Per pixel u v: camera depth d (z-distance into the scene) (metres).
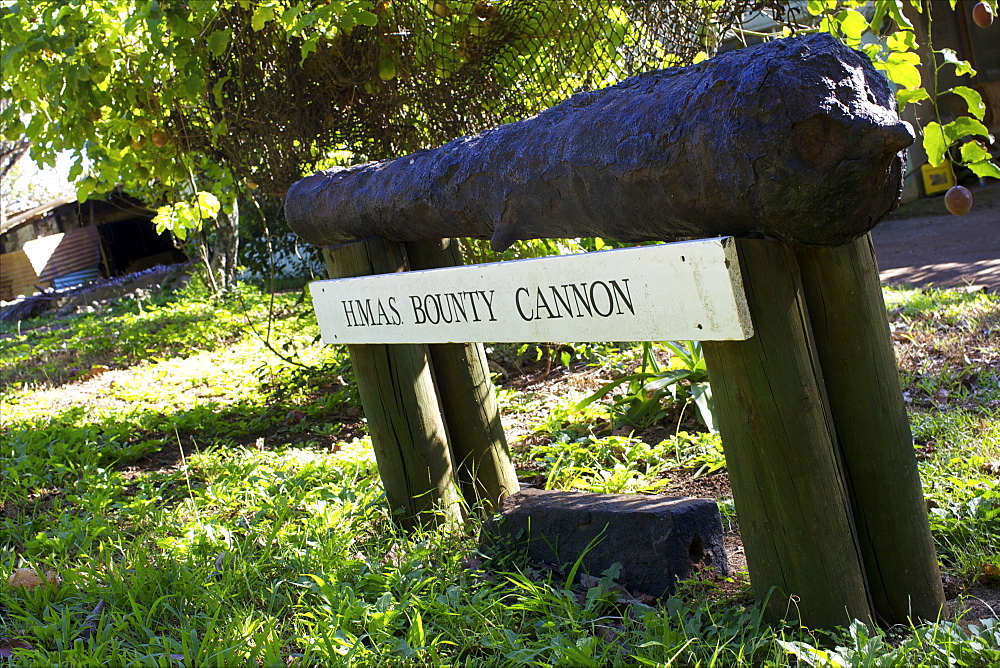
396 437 3.36
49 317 19.53
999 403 4.06
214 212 6.53
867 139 1.84
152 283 21.00
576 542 2.92
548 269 2.45
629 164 2.12
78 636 2.61
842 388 2.28
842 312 2.24
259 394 6.64
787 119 1.83
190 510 3.79
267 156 4.93
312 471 4.10
